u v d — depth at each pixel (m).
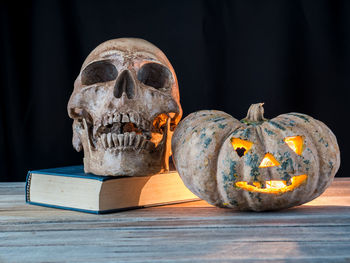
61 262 1.00
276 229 1.22
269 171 1.32
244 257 1.01
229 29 2.47
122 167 1.46
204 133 1.39
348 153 2.47
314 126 1.41
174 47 2.49
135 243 1.12
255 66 2.47
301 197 1.37
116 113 1.48
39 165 2.49
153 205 1.55
